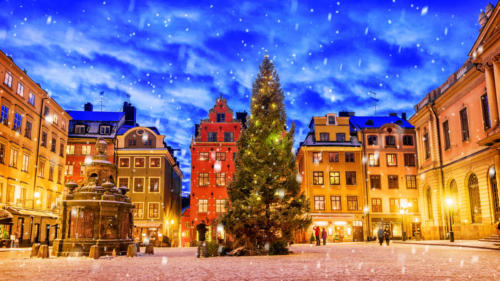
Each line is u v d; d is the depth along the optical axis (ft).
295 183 76.43
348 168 171.53
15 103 124.47
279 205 76.48
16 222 121.29
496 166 93.35
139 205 168.55
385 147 173.47
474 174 112.47
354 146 171.94
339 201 168.45
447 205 128.88
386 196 169.27
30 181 135.03
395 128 175.11
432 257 57.98
